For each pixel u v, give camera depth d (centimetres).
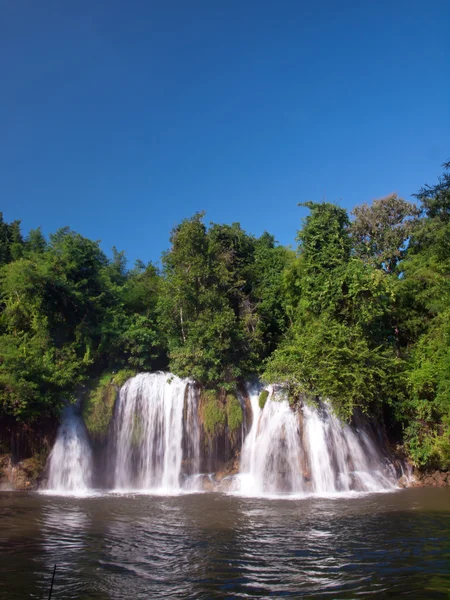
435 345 2598
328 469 2264
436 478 2386
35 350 2531
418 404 2427
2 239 4269
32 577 970
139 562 1078
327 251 2784
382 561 1068
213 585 927
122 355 2905
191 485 2355
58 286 2889
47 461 2347
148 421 2539
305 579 955
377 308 2584
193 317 2889
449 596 848
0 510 1716
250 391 2695
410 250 3681
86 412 2470
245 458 2478
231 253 3438
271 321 3278
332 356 2405
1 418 2316
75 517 1596
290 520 1535
